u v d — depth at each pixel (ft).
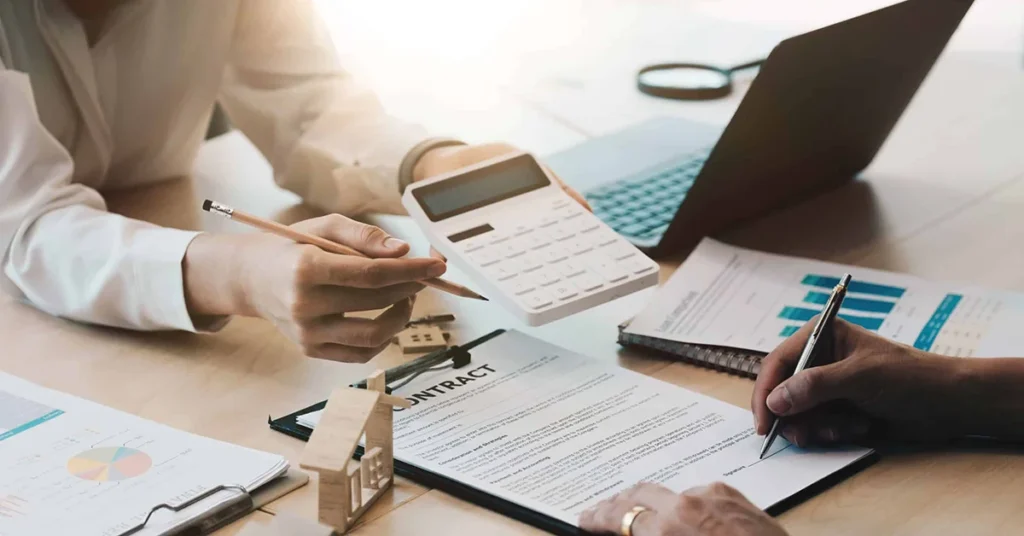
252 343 3.09
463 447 2.49
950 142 4.67
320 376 2.89
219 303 2.96
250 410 2.71
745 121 3.37
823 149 3.92
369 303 2.77
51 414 2.63
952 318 3.01
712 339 2.96
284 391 2.81
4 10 3.64
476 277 2.96
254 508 2.30
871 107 3.93
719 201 3.62
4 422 2.59
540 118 4.92
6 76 3.30
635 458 2.43
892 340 2.72
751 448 2.48
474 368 2.86
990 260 3.54
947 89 5.29
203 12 4.00
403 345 3.01
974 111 5.00
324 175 3.96
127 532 2.14
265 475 2.36
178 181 4.32
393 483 2.40
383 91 5.31
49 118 3.82
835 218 3.92
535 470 2.39
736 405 2.70
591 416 2.62
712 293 3.25
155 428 2.57
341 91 4.13
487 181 3.23
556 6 6.78
